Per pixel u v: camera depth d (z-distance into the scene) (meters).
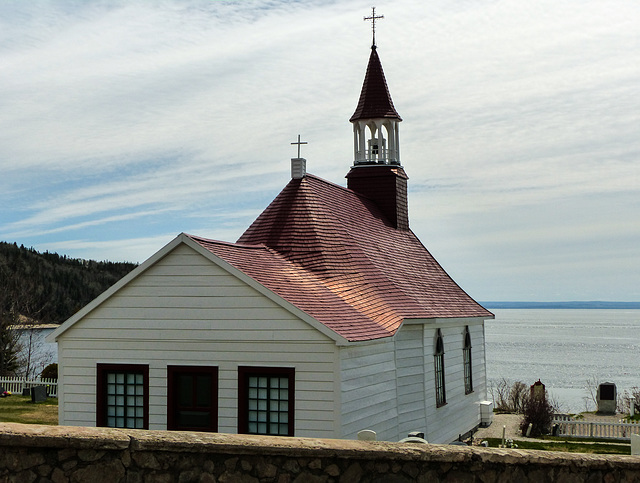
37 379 39.75
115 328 19.52
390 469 9.07
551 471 9.89
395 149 33.53
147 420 19.11
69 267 100.88
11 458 8.13
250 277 18.72
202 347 18.94
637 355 120.69
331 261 23.11
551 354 122.62
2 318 55.06
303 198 24.81
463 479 9.37
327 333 18.17
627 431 31.45
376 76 33.66
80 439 8.27
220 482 8.60
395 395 21.92
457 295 31.38
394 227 32.44
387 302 23.38
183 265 19.20
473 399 30.55
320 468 8.84
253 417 18.73
